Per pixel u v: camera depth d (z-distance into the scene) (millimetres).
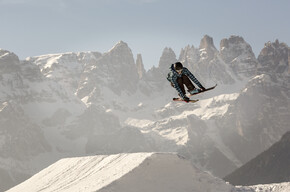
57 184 44875
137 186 37312
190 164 39844
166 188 38062
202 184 39406
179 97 12867
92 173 43812
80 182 42281
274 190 41062
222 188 40000
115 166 42156
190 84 12742
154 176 38219
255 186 42406
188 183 38969
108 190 36188
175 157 39469
